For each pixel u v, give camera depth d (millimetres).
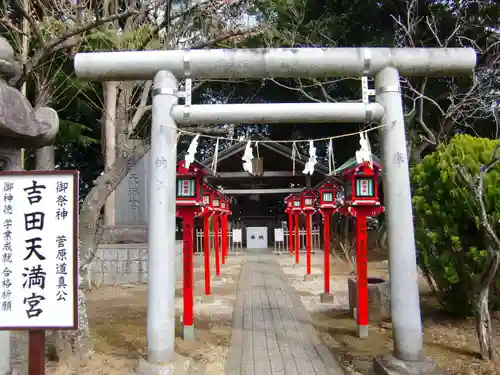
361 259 6129
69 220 3279
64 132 13594
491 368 4555
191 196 6117
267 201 24250
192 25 6773
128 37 6340
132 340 5836
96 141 14750
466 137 6199
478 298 4922
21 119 3402
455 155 5980
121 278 10703
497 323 6148
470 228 5844
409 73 4930
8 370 3650
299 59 4789
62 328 3164
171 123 4785
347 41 14719
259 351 5570
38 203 3299
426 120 13977
